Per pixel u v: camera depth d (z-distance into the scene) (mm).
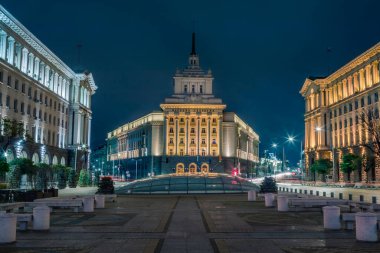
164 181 57062
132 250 14625
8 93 64312
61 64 90125
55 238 17219
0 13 59656
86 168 104812
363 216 16469
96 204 32406
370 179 84938
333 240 16688
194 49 166625
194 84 160375
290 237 17406
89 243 16062
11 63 65875
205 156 149250
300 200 29281
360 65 91688
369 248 15023
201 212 28484
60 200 29484
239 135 166500
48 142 83938
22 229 19359
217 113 151625
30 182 54688
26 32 69688
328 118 109938
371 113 72812
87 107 108812
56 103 89000
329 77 109688
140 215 26453
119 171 180500
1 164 43781
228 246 15359
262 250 14633
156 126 154375
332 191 56031
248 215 26312
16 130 56375
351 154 82875
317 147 112500
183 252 14258
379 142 67125
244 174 168375
